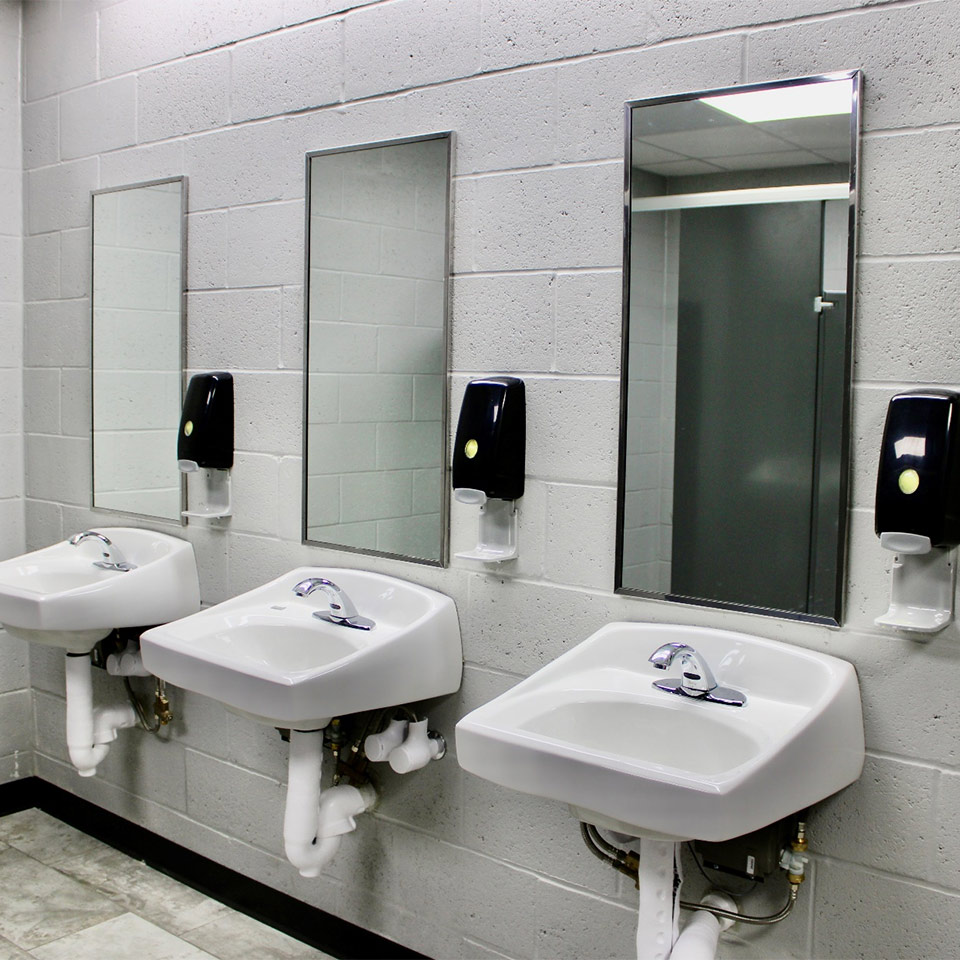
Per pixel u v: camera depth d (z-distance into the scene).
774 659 1.65
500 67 1.96
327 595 2.26
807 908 1.68
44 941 2.39
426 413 2.11
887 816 1.59
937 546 1.45
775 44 1.63
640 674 1.79
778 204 1.63
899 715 1.57
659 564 1.80
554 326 1.92
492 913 2.08
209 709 2.62
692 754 1.63
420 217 2.10
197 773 2.66
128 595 2.45
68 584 2.73
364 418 2.23
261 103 2.41
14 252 3.10
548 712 1.65
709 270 1.71
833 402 1.60
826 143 1.58
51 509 3.08
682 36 1.73
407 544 2.17
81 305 2.92
